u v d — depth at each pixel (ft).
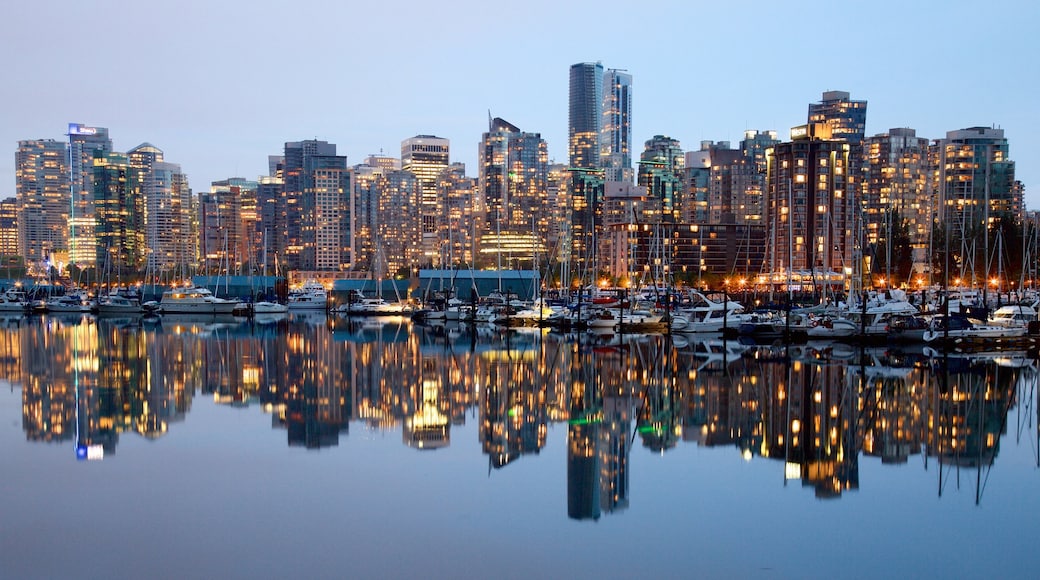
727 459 152.56
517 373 270.05
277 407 203.72
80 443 163.84
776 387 232.53
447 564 103.45
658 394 223.10
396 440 167.73
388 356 321.52
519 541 110.93
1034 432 174.19
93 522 117.70
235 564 103.24
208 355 323.37
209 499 128.06
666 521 118.42
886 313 351.25
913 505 125.70
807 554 106.63
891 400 210.59
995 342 329.52
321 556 105.70
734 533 113.91
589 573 100.73
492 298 611.47
